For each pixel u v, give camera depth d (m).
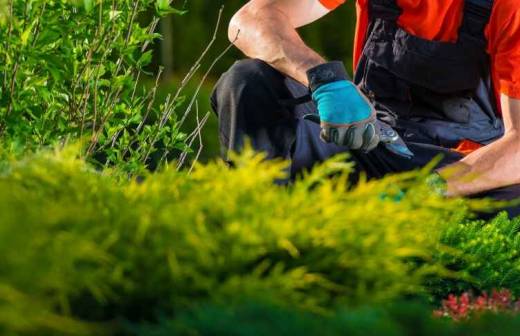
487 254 4.41
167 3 4.92
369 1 5.80
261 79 5.55
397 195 3.80
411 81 5.72
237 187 3.23
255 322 2.92
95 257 2.97
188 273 3.07
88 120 5.11
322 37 15.40
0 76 4.73
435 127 5.76
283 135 5.56
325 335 2.93
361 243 3.24
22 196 3.12
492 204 3.85
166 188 3.38
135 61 4.94
